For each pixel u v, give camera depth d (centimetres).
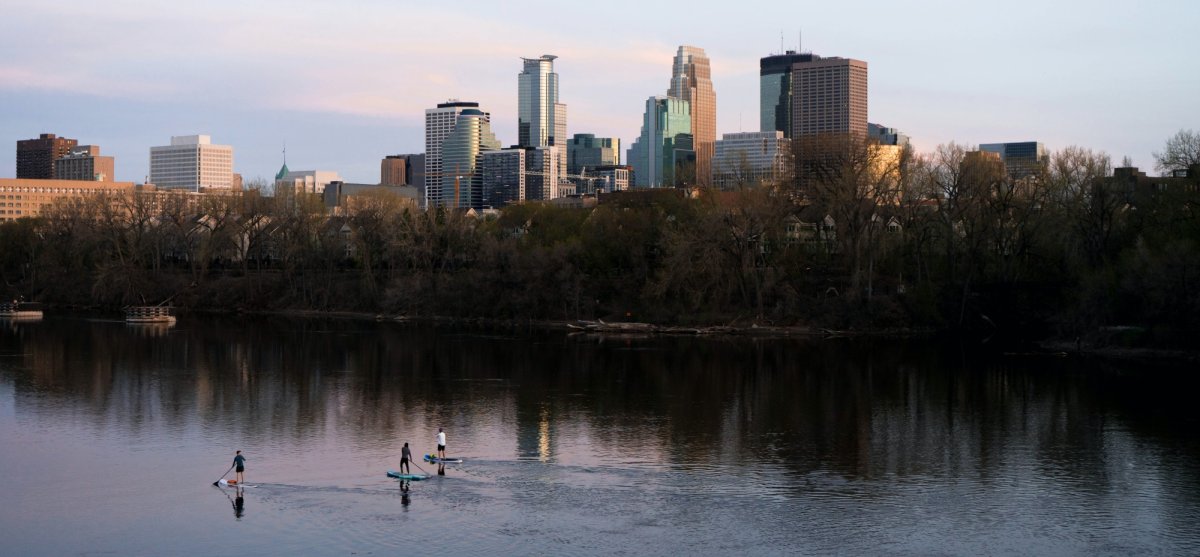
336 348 15562
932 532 6412
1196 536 6341
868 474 7731
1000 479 7581
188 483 7494
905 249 18125
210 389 11525
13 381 12069
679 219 19012
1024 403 10631
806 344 15850
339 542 6269
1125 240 15925
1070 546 6184
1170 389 11406
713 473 7738
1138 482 7488
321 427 9381
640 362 13888
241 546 6231
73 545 6275
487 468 7875
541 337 17175
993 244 17750
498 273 19562
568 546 6175
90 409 10250
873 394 11244
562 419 9781
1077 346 14812
